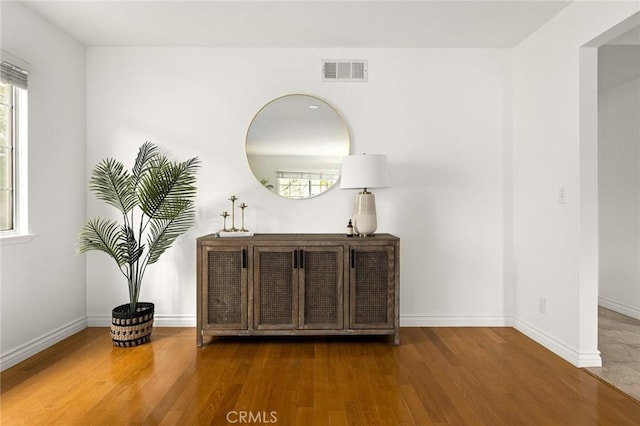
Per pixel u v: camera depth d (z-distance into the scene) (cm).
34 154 304
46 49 315
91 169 367
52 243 323
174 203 320
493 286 373
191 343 327
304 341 334
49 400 231
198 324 320
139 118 367
